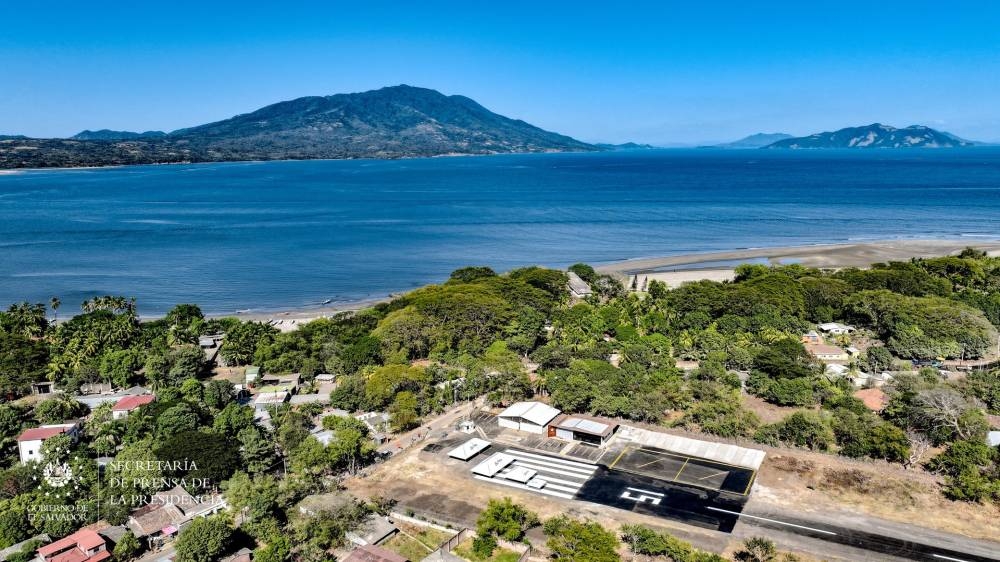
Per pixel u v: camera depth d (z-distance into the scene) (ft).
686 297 501.15
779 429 296.71
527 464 278.67
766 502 244.63
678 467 273.54
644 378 354.54
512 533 218.38
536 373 395.96
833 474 264.72
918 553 212.64
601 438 294.25
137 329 443.32
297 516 236.22
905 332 422.82
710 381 361.10
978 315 442.91
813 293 512.22
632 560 208.44
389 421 321.73
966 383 344.28
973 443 265.54
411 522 236.63
